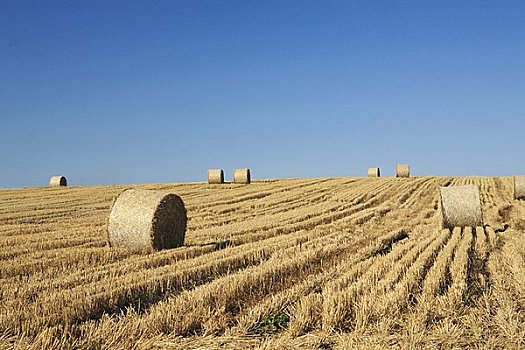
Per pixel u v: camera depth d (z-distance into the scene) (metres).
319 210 30.12
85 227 22.08
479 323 9.09
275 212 30.41
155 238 16.39
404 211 31.72
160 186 46.53
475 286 11.48
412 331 8.57
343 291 10.32
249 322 9.02
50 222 24.70
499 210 31.92
